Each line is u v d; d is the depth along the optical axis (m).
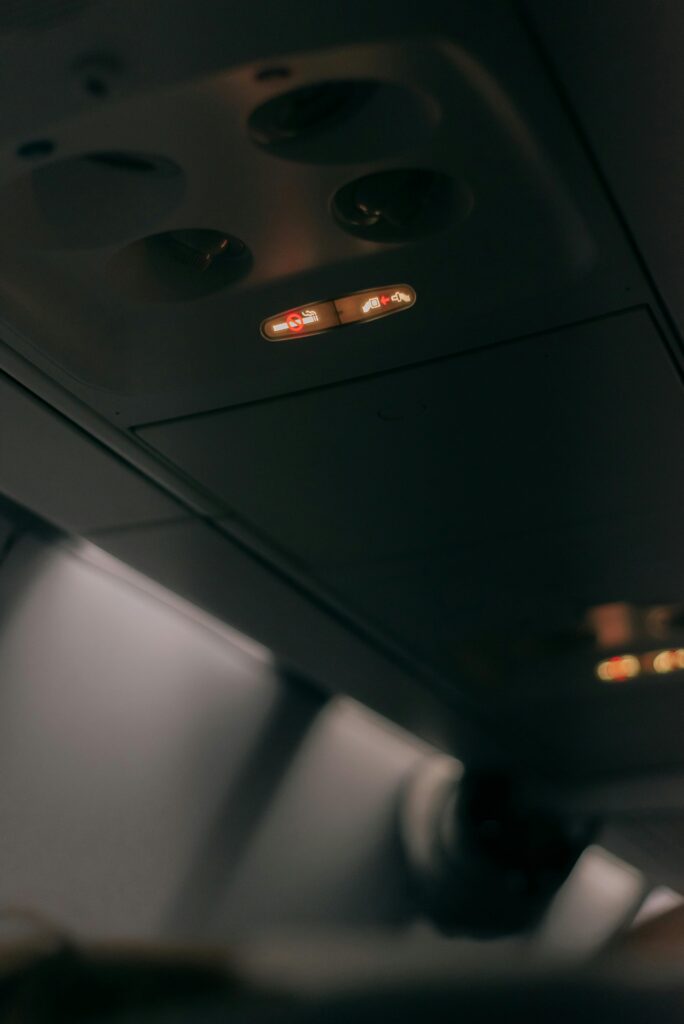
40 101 2.18
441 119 2.22
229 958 2.96
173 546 4.34
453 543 4.14
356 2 1.97
